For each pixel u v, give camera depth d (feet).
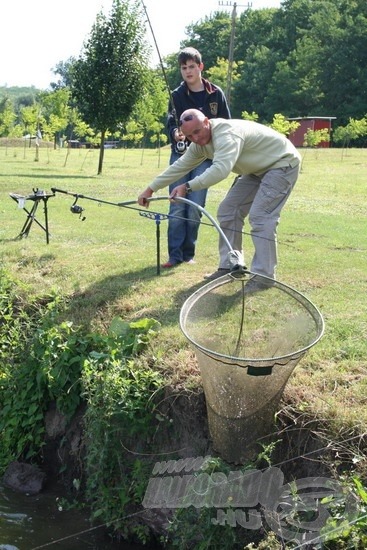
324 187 60.49
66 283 25.91
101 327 22.04
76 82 80.28
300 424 16.25
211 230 34.55
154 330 20.58
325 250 30.09
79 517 19.01
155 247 30.55
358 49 229.04
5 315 24.57
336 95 230.07
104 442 18.28
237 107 246.47
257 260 22.25
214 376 15.49
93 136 124.16
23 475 20.25
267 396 15.64
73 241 32.19
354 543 14.01
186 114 20.54
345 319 20.90
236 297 18.79
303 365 18.28
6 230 34.76
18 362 22.71
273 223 22.07
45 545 18.04
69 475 20.29
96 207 42.55
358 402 16.66
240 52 270.87
